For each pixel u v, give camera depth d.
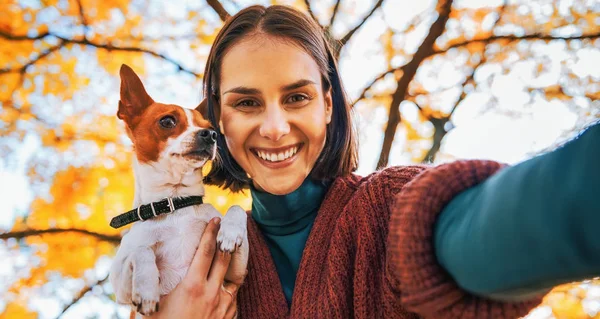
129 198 1.52
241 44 0.61
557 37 1.61
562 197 0.22
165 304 0.64
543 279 0.24
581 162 0.22
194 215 0.74
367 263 0.53
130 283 0.69
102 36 1.60
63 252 1.49
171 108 0.79
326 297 0.55
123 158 1.52
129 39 1.61
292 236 0.66
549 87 1.55
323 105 0.63
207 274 0.65
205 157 0.74
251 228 0.70
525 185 0.24
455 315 0.30
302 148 0.62
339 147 0.68
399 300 0.45
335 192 0.64
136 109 0.79
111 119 1.54
